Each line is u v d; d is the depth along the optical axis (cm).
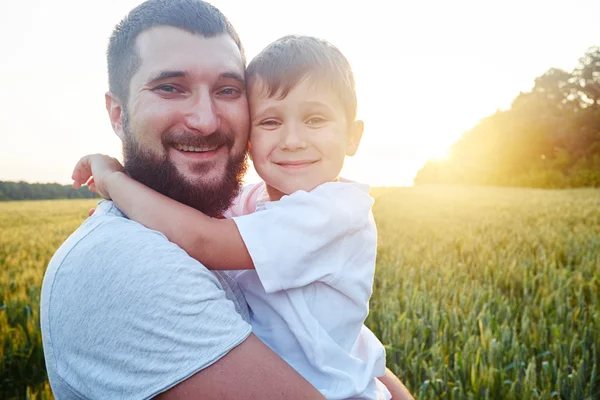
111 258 119
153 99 143
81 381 120
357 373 147
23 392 385
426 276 621
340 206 152
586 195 2853
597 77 6525
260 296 150
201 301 119
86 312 118
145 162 147
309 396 117
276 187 175
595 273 602
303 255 142
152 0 150
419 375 344
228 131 154
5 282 679
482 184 6975
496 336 393
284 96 167
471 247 899
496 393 321
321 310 149
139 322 114
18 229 1838
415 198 3073
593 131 6056
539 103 6925
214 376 114
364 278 156
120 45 149
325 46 178
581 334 414
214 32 150
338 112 174
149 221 137
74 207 3525
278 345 146
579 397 317
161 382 113
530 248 884
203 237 137
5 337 437
